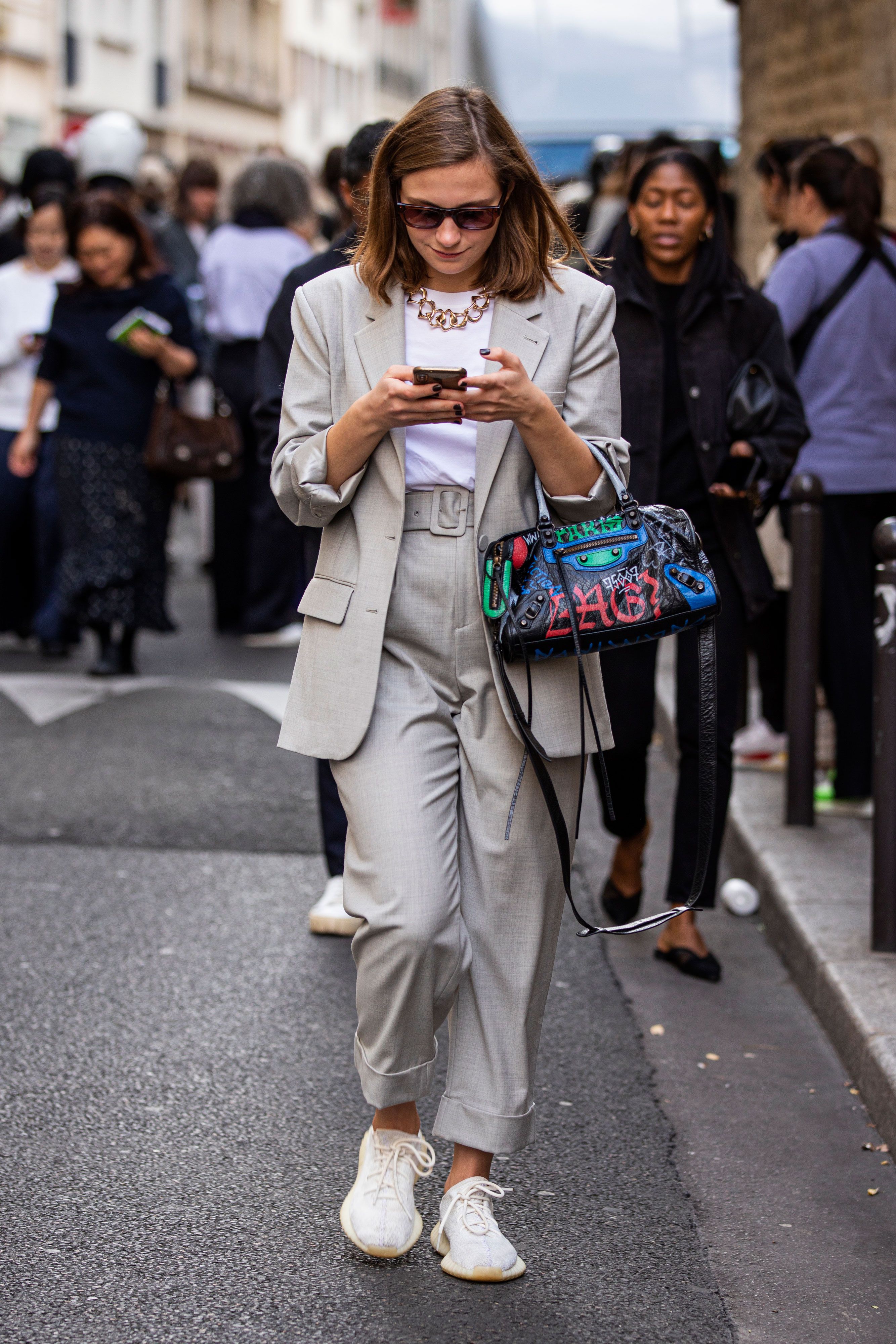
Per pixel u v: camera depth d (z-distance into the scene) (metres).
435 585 3.79
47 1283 3.92
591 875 7.13
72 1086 4.98
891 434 7.30
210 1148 4.61
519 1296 3.92
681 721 5.88
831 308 7.18
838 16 14.34
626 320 5.75
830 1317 3.89
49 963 5.98
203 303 15.44
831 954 5.65
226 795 8.23
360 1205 3.99
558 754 3.81
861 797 7.40
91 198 10.18
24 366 11.47
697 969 5.99
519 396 3.52
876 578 5.61
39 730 9.46
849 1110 5.00
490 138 3.61
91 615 10.48
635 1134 4.79
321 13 74.12
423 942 3.67
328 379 3.85
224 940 6.25
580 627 3.69
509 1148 3.93
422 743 3.81
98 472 10.32
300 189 11.92
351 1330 3.75
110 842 7.46
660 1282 4.01
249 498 12.50
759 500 5.72
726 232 5.75
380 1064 3.83
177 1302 3.85
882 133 13.28
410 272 3.77
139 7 53.69
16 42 45.06
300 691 3.89
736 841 7.15
